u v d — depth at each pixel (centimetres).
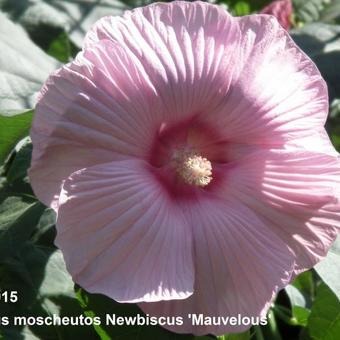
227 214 45
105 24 42
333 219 44
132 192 41
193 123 46
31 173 41
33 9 60
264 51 45
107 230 40
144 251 41
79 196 40
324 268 48
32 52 52
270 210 45
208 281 43
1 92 48
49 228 48
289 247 44
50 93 40
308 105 45
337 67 63
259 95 45
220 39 44
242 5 77
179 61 43
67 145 40
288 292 56
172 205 44
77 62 40
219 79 44
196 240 44
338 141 66
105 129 41
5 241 46
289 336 57
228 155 47
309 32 66
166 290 41
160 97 42
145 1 71
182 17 44
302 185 44
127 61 41
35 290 46
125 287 40
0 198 48
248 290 43
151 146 44
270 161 45
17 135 47
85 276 40
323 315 52
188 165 45
